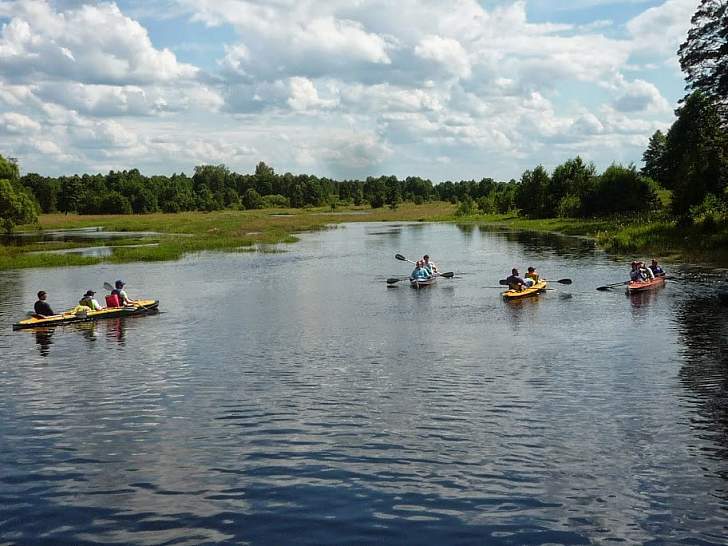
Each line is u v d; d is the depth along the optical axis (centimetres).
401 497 912
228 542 802
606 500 891
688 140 6756
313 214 13650
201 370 1641
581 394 1366
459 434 1148
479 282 3275
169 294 2992
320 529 827
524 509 870
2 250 5172
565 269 3675
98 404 1372
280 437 1154
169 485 967
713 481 942
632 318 2205
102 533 830
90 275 3781
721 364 1584
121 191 16638
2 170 8150
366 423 1216
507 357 1709
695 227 4691
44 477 1004
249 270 3925
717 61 4538
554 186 9675
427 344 1891
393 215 12600
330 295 2906
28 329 2231
